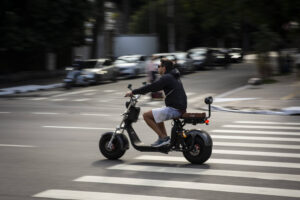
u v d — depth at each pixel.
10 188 8.22
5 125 16.70
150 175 9.10
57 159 10.79
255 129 15.23
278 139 13.20
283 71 41.06
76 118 18.45
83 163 10.33
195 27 80.88
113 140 10.64
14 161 10.60
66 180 8.77
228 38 96.69
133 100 10.68
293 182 8.46
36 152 11.66
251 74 42.75
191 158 10.10
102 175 9.16
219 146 12.18
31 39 37.28
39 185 8.41
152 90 10.21
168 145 10.30
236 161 10.33
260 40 35.28
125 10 83.00
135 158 10.84
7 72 42.25
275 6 40.22
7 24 36.81
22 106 23.33
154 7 78.75
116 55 56.81
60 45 41.44
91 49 50.94
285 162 10.18
